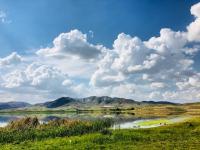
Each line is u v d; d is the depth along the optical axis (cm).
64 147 4800
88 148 4725
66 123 7669
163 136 6172
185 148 4662
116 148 4697
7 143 5519
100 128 7562
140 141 5519
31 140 5828
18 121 7725
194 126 7869
